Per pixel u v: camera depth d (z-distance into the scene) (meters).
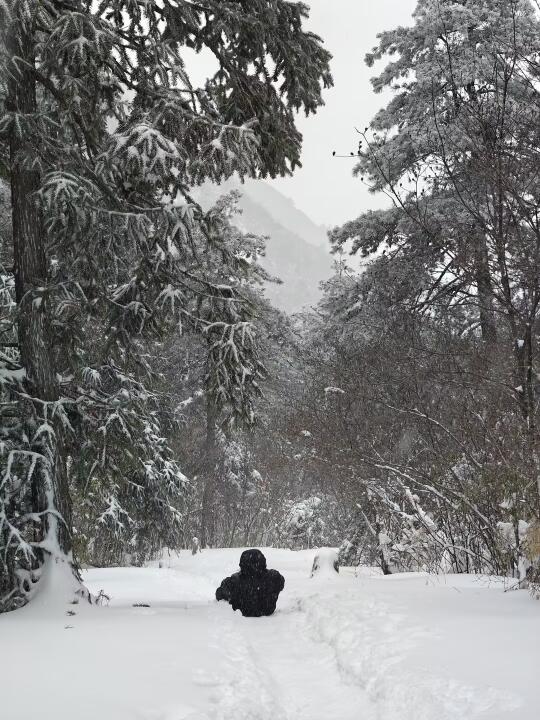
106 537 21.08
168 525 20.61
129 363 11.99
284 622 8.36
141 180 9.49
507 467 10.22
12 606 8.69
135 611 8.65
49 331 10.30
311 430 15.88
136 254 11.16
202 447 30.27
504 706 4.11
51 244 10.95
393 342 15.21
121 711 4.20
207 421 29.83
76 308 9.83
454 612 7.26
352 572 15.02
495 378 10.76
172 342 26.05
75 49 8.62
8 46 9.09
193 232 10.24
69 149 9.65
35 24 9.52
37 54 10.02
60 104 10.05
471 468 12.64
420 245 17.19
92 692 4.59
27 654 5.68
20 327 9.98
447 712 4.19
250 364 10.66
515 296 10.31
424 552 13.38
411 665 5.18
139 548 22.38
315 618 8.00
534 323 10.23
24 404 9.50
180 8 10.13
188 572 20.41
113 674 5.06
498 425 11.31
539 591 8.00
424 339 14.64
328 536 31.69
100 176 9.44
